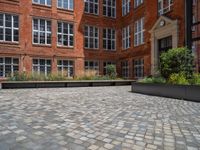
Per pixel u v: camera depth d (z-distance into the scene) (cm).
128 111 792
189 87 1089
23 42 2523
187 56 1332
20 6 2516
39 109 828
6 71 2433
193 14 1814
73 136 506
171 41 2108
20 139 485
